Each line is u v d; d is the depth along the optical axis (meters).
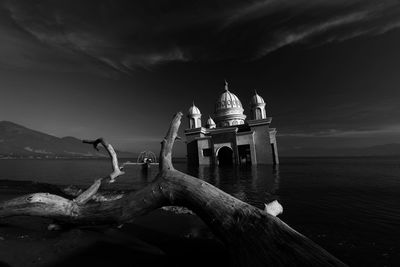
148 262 4.51
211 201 4.97
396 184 21.92
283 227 3.78
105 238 5.88
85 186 19.72
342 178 28.17
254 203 12.66
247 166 52.69
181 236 6.18
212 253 5.02
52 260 4.54
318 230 7.39
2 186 17.20
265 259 3.39
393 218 8.98
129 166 74.44
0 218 6.64
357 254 5.38
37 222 7.24
